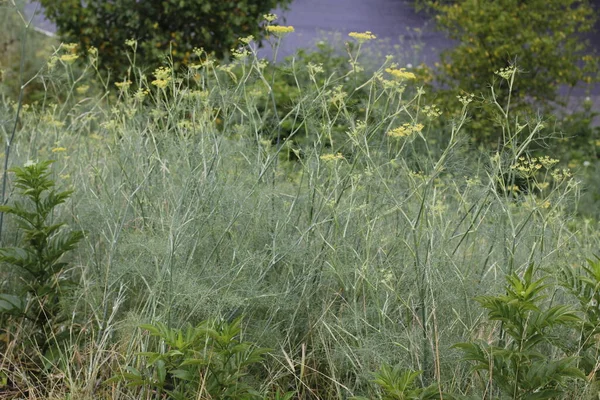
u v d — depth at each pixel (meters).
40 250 3.82
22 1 8.41
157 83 4.05
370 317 3.66
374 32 15.78
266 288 3.71
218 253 3.84
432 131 7.09
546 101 9.06
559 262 3.68
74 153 4.96
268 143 4.03
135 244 3.65
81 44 7.64
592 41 14.77
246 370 3.66
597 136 8.84
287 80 8.42
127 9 7.44
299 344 3.77
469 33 8.77
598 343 3.52
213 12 7.48
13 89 8.66
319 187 3.80
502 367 3.11
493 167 3.72
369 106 3.83
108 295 3.76
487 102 3.75
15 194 4.37
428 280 3.33
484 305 3.03
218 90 4.20
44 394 3.67
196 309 3.57
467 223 4.05
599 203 6.53
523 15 8.74
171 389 3.55
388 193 3.60
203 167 3.82
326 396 3.66
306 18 16.83
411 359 3.39
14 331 4.01
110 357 3.70
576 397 3.35
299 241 3.68
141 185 3.92
